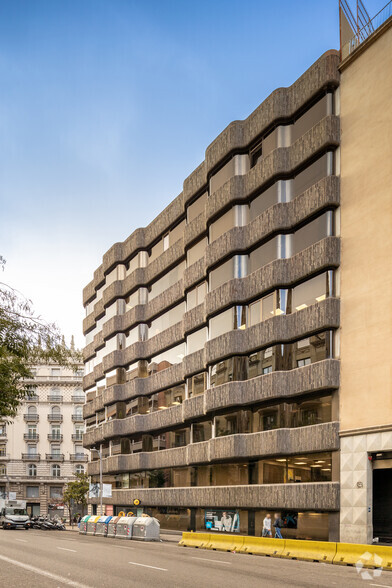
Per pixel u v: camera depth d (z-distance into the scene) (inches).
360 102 1135.6
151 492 1729.8
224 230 1423.5
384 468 1002.7
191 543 1163.3
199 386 1535.4
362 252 1083.3
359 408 1036.5
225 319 1376.7
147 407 1873.8
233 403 1296.8
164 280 1836.9
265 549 975.6
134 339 1966.0
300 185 1248.2
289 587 535.2
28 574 612.4
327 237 1135.6
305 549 894.4
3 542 1150.3
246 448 1275.8
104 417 2144.4
